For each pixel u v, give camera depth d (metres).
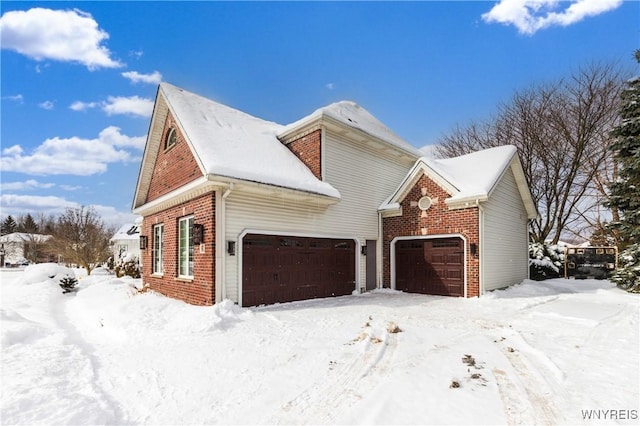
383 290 14.07
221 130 11.55
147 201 14.90
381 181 14.91
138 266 22.78
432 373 4.81
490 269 12.40
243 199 9.91
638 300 11.04
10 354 5.60
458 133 28.81
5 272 30.20
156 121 13.12
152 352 5.99
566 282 15.96
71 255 27.58
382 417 3.59
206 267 9.39
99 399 4.06
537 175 22.69
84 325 9.05
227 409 3.89
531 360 5.38
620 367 5.02
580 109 20.91
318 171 12.34
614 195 14.32
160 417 3.74
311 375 4.81
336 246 12.77
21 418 3.49
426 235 13.21
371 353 5.70
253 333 7.01
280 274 10.77
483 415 3.62
